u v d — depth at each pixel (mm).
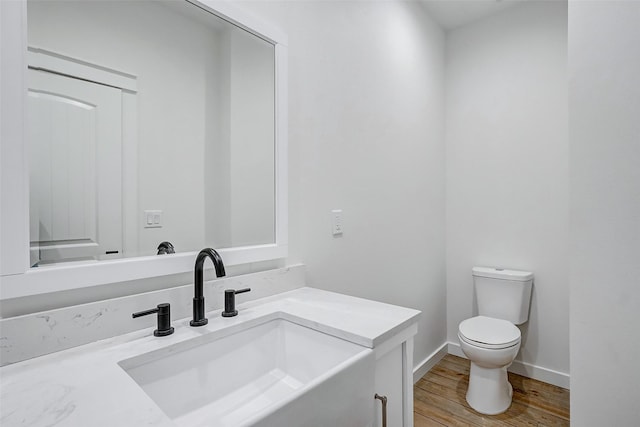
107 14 896
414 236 2312
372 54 1902
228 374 937
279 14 1354
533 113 2363
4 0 720
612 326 1433
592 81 1496
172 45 1033
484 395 1967
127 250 927
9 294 717
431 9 2459
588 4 1519
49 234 792
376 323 956
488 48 2557
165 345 814
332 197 1612
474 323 2152
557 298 2273
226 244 1164
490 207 2545
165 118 1016
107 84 895
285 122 1349
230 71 1183
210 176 1125
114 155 908
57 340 771
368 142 1860
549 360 2303
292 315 1037
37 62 777
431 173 2545
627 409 1395
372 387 829
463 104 2676
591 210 1488
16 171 732
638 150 1391
